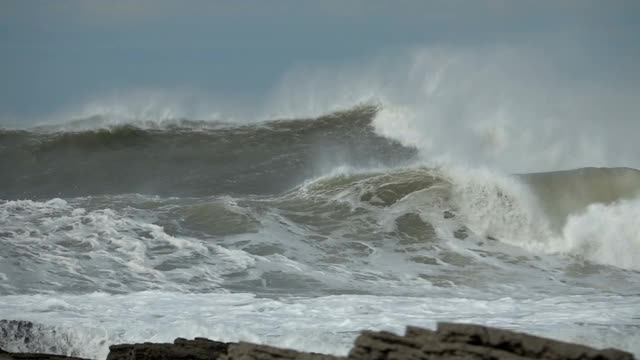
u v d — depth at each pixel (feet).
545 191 304.50
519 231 292.61
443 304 215.10
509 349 92.84
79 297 215.92
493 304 215.72
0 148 430.20
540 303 218.79
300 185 338.34
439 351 95.20
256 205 310.45
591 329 181.37
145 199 313.94
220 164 414.00
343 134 435.53
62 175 405.59
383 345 99.40
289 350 105.29
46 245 261.03
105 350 172.76
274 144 434.30
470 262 271.28
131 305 207.82
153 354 130.21
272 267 254.06
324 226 296.10
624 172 310.65
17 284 227.61
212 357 127.44
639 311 205.67
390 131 429.79
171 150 433.89
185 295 222.28
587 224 286.87
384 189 315.99
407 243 285.43
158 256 257.34
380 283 245.45
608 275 265.54
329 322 191.52
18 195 375.66
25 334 173.78
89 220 282.77
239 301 215.72
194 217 296.10
